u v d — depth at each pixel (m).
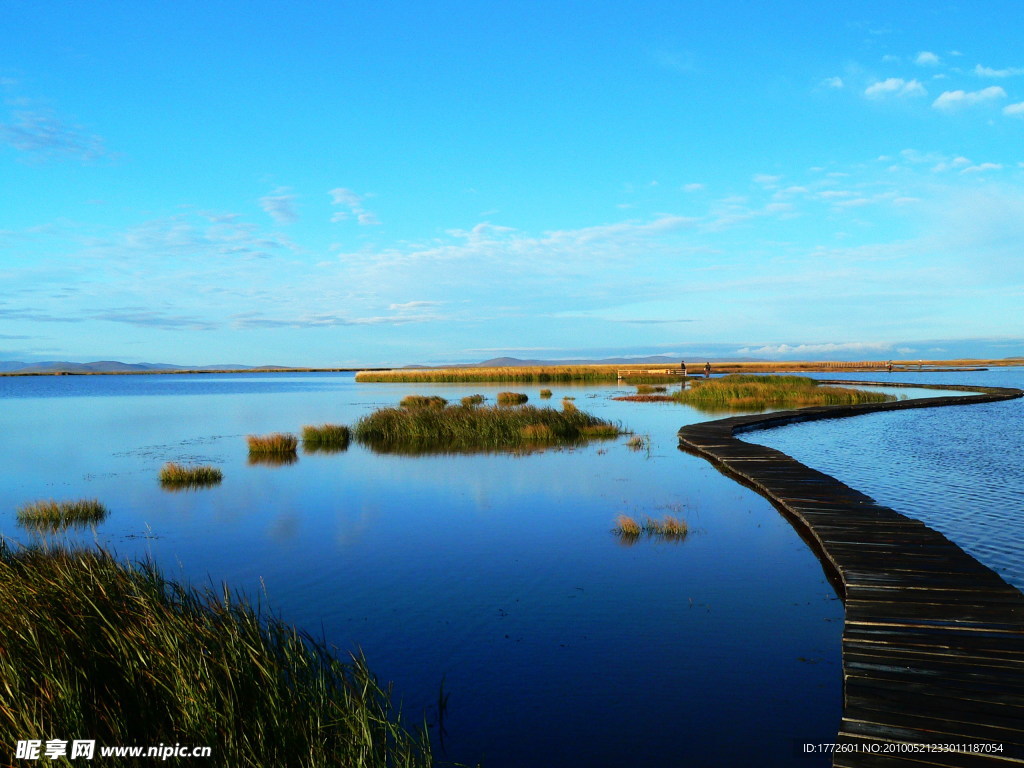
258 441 20.45
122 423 30.97
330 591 8.37
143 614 5.61
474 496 13.89
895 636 6.27
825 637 6.85
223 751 4.21
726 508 12.61
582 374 73.25
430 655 6.53
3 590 5.88
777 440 22.67
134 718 4.45
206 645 5.22
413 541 10.59
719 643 6.73
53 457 19.81
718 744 5.01
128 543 10.58
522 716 5.42
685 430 23.56
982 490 13.79
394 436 23.27
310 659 5.93
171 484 15.42
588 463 17.91
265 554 9.95
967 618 6.67
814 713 5.42
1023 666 5.57
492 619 7.42
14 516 12.54
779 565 9.20
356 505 13.16
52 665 4.61
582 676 6.07
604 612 7.58
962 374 89.75
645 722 5.31
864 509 11.57
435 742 5.06
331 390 62.50
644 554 9.80
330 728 4.74
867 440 22.36
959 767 4.23
